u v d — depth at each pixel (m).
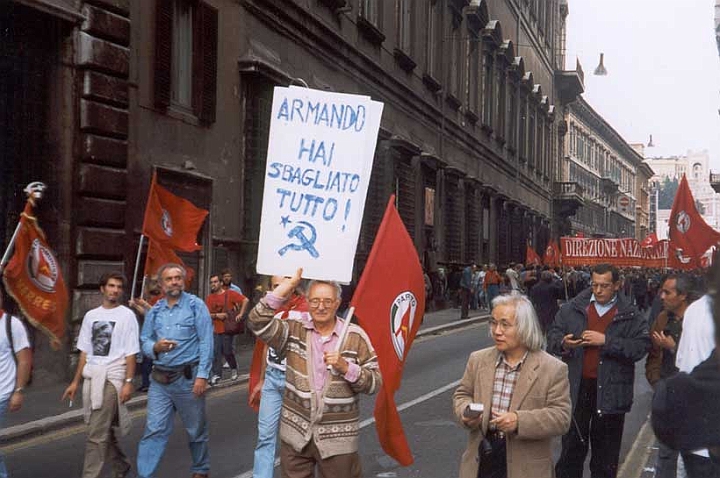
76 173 14.99
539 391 5.11
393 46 31.31
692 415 2.60
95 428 7.89
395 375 5.66
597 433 7.46
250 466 9.05
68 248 14.82
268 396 7.64
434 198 36.09
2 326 7.45
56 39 14.75
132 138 16.25
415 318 5.79
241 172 20.30
